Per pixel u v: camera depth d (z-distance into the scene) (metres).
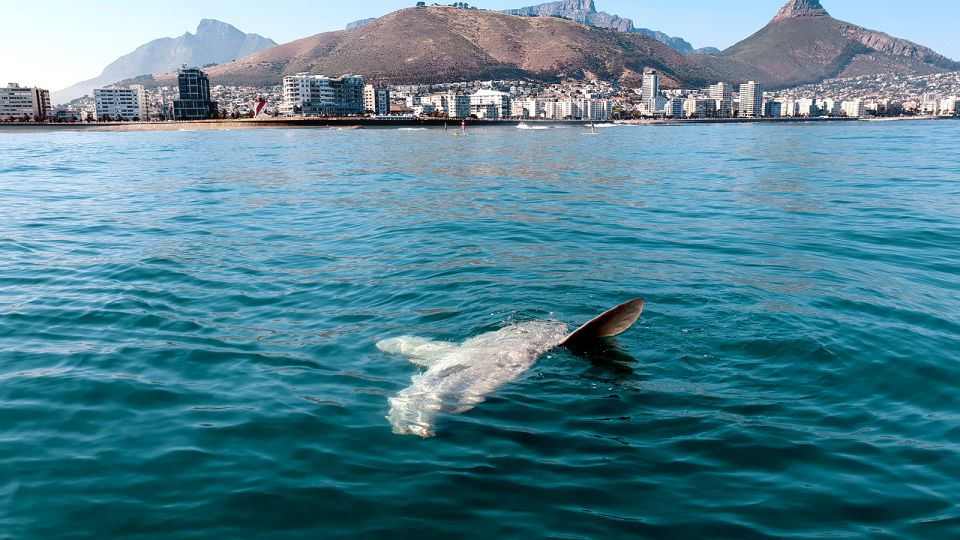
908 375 9.88
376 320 12.54
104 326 12.34
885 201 28.89
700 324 11.97
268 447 7.96
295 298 14.06
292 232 21.84
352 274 16.00
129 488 7.12
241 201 29.58
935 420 8.55
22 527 6.45
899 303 13.45
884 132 137.25
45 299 14.04
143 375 10.09
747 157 59.09
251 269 16.62
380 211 26.52
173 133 155.00
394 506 6.79
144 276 15.93
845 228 22.39
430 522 6.52
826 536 6.31
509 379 9.76
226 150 75.12
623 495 6.98
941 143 82.00
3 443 8.04
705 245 19.47
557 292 14.09
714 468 7.48
